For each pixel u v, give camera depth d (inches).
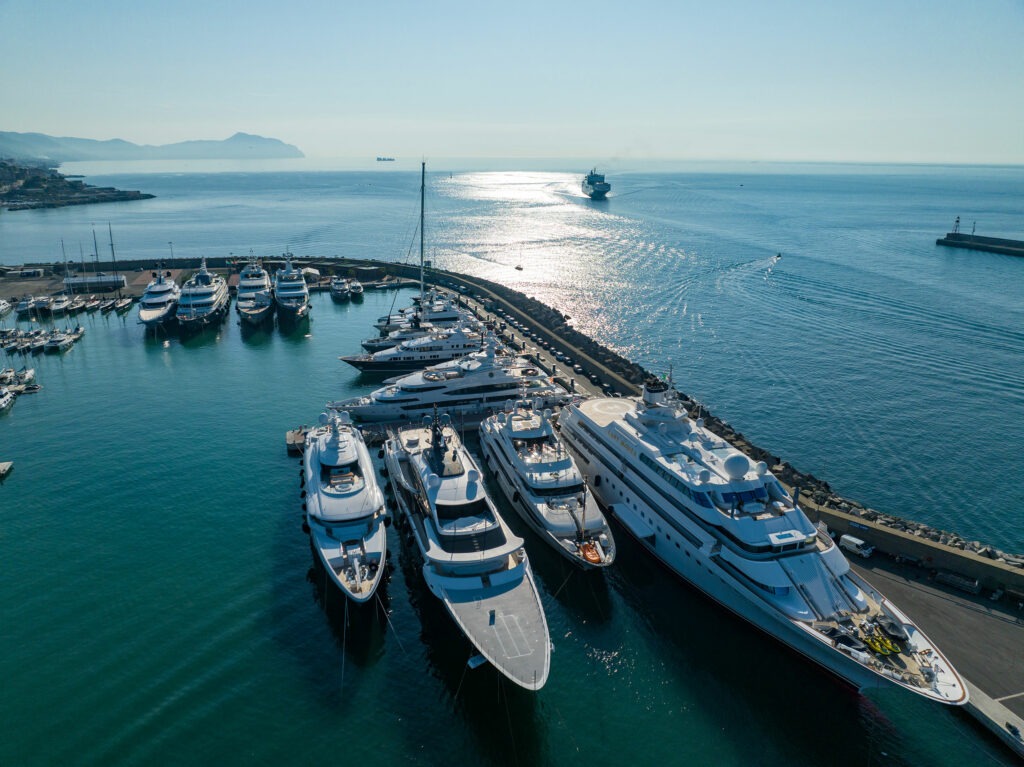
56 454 2765.7
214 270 6683.1
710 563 1900.8
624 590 2030.0
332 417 2486.5
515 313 5113.2
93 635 1737.2
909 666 1525.6
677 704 1605.6
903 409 3449.8
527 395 3321.9
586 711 1574.8
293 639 1748.3
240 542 2164.1
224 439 2938.0
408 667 1676.9
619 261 7691.9
